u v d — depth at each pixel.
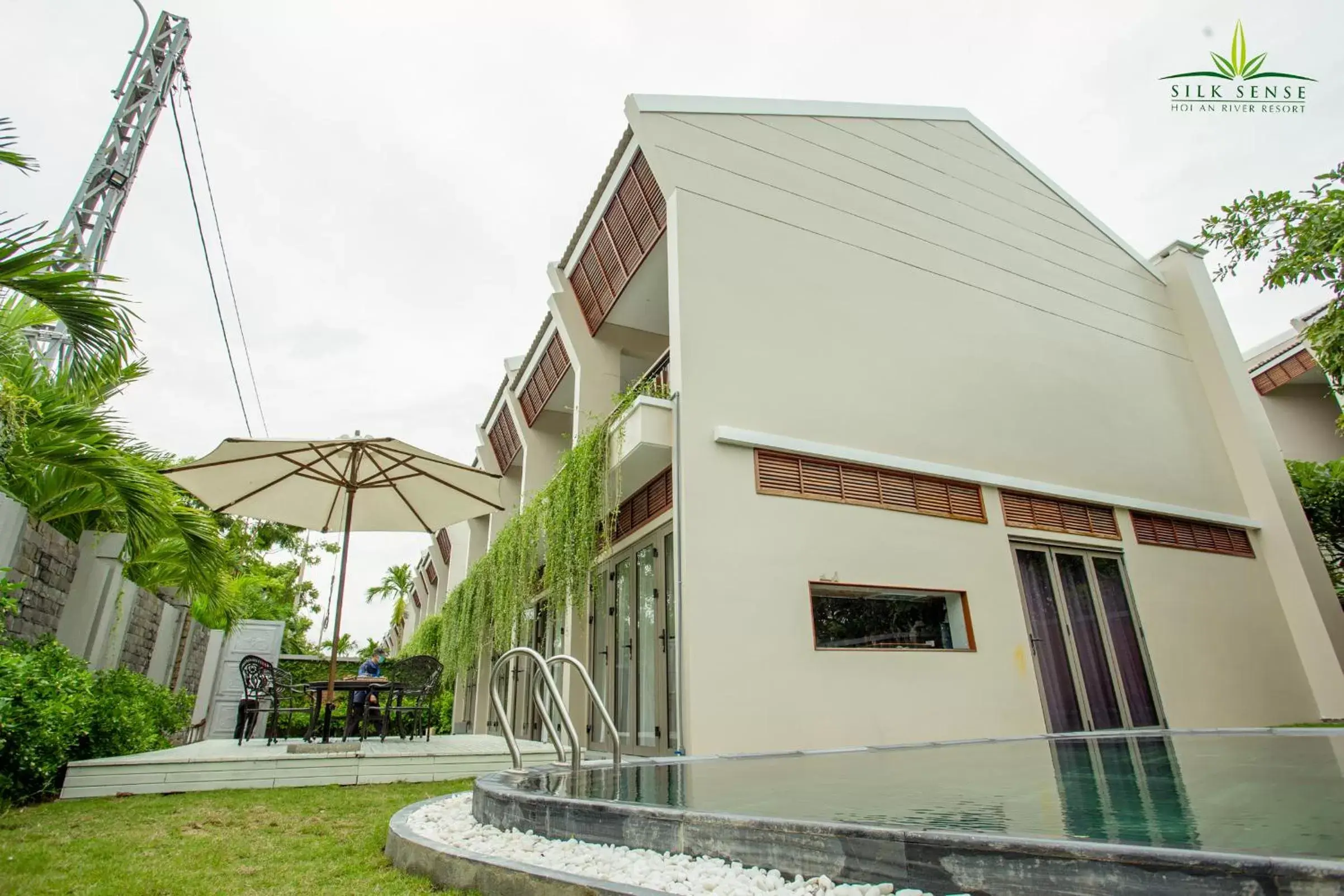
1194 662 8.37
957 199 9.14
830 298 7.44
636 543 7.71
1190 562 9.06
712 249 6.88
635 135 7.16
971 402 8.00
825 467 6.68
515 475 13.70
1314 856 1.20
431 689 8.34
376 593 42.06
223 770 4.98
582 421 8.77
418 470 6.42
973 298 8.65
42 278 4.27
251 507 6.50
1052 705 7.09
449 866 2.25
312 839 3.21
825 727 5.74
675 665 6.21
